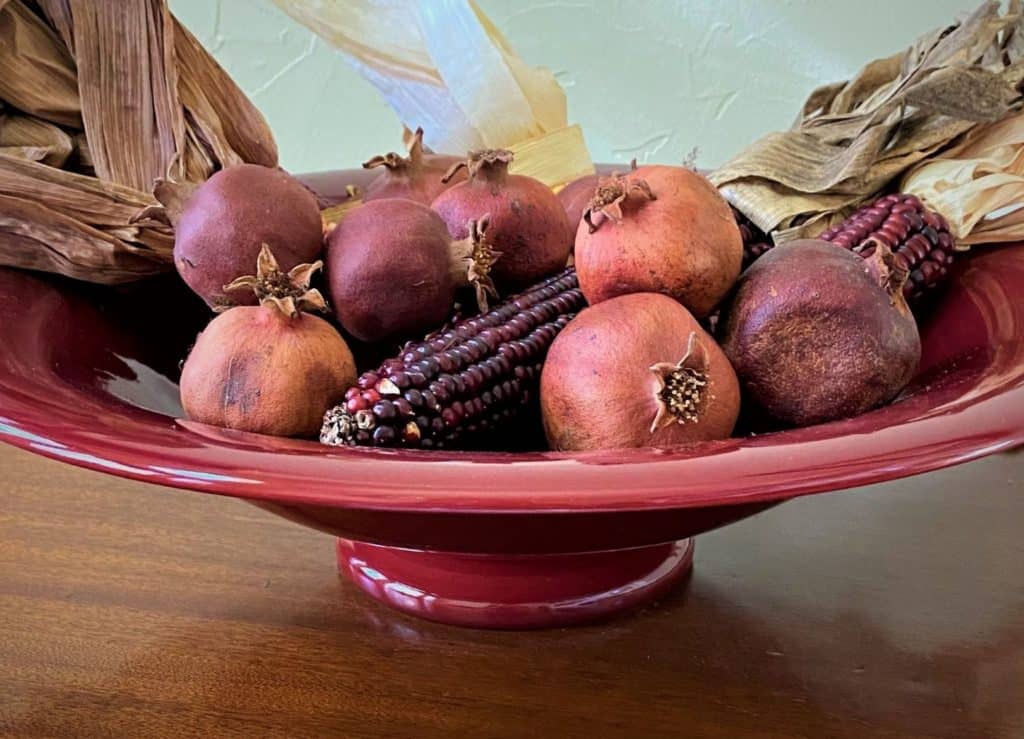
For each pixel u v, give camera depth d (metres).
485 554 0.45
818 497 0.64
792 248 0.51
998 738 0.44
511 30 1.26
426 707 0.46
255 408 0.47
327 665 0.48
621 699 0.46
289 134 1.32
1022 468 0.68
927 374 0.56
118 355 0.63
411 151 0.67
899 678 0.47
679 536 0.43
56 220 0.63
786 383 0.49
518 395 0.52
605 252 0.50
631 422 0.44
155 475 0.36
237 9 1.24
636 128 1.31
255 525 0.61
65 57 0.71
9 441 0.39
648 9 1.23
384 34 0.87
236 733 0.44
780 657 0.49
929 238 0.61
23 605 0.52
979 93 0.66
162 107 0.71
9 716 0.45
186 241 0.53
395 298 0.53
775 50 1.23
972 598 0.53
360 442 0.47
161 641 0.50
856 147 0.67
